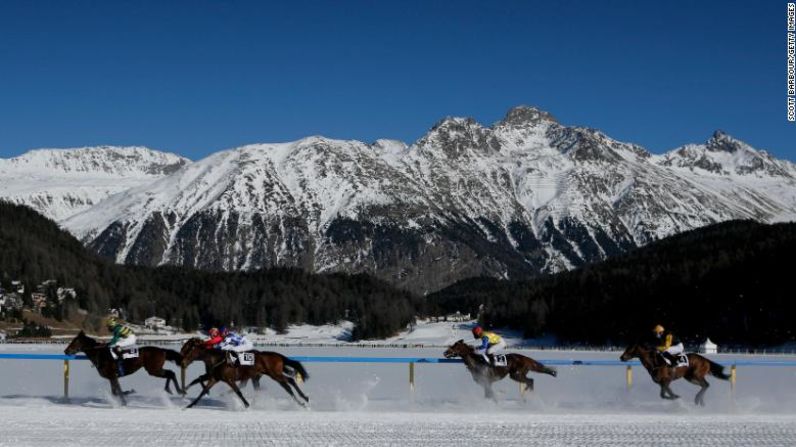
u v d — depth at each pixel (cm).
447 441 2239
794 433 2430
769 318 14250
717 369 3209
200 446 2108
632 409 3155
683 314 15438
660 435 2375
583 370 6406
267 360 3017
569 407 3203
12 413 2677
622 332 16150
